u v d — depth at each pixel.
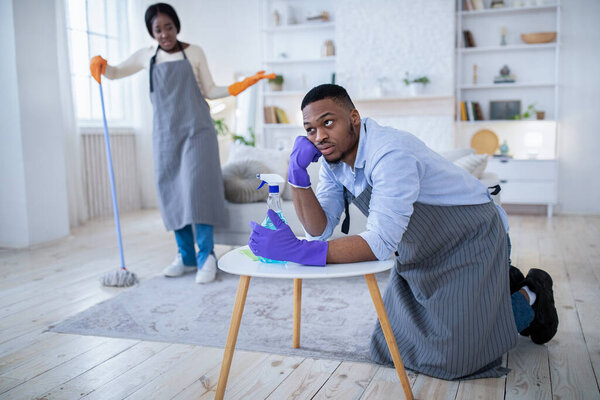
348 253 1.33
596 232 4.43
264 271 1.30
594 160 5.44
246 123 6.41
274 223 1.33
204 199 2.94
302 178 1.44
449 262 1.60
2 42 3.88
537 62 5.55
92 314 2.46
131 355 1.99
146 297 2.71
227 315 2.41
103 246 4.07
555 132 5.44
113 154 5.82
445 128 5.65
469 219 1.55
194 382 1.75
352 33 5.82
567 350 1.95
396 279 1.80
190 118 2.92
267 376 1.77
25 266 3.44
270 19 6.37
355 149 1.42
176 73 2.88
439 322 1.64
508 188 5.39
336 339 2.09
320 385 1.70
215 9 6.50
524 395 1.59
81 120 5.48
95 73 2.91
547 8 5.43
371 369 1.81
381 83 5.75
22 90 3.91
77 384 1.75
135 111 6.18
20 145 3.91
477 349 1.64
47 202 4.15
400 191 1.31
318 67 6.26
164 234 4.57
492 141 5.76
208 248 3.04
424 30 5.59
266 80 6.32
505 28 5.52
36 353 2.02
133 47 5.99
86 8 5.51
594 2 5.31
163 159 2.96
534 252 3.68
